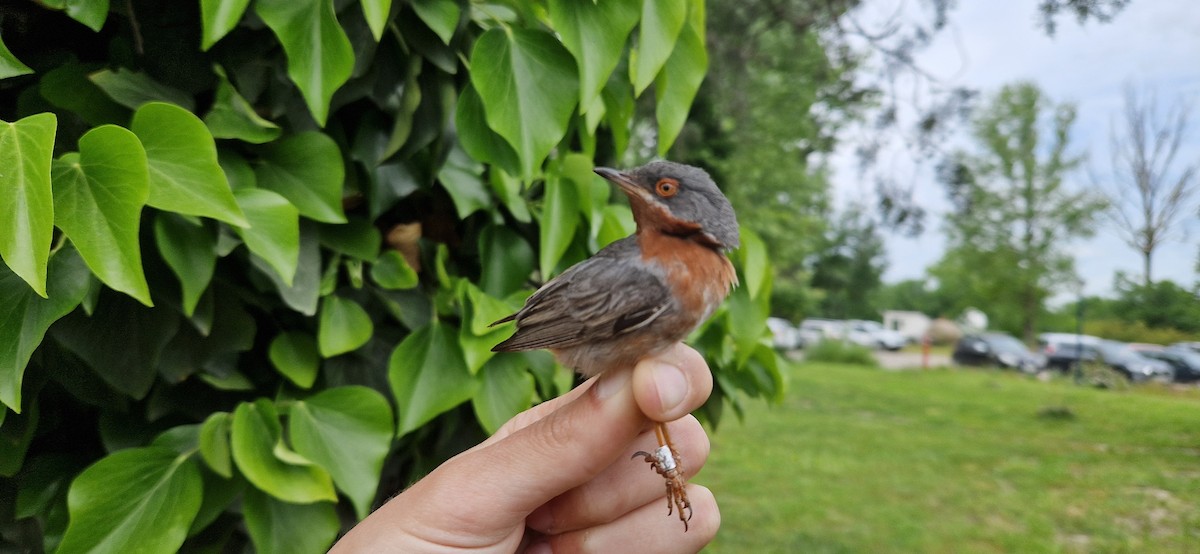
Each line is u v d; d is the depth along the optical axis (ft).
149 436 0.43
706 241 0.44
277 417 0.42
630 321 0.42
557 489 0.39
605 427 0.38
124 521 0.38
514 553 0.43
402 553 0.37
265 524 0.41
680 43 0.48
